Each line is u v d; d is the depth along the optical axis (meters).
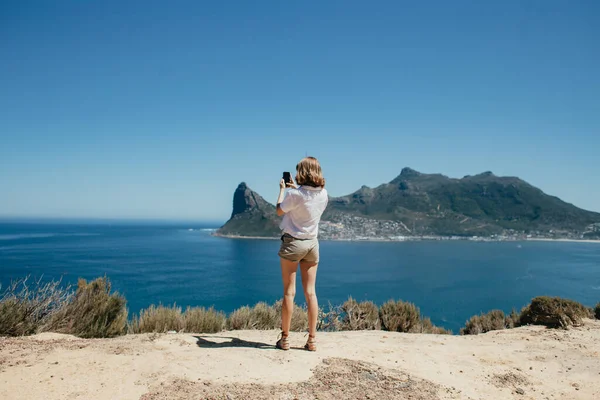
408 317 9.11
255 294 60.09
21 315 4.99
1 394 2.73
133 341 4.38
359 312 9.12
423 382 3.56
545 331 6.54
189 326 6.76
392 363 4.05
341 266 114.88
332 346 4.50
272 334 5.43
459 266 118.75
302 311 8.50
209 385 3.03
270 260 118.81
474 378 3.90
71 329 5.35
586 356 4.91
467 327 11.74
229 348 4.15
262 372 3.39
